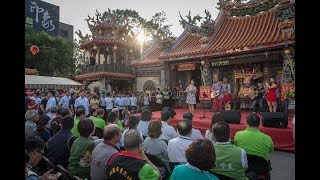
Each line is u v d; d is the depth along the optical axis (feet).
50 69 104.94
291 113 39.96
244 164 11.71
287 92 39.70
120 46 83.66
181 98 62.49
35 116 19.69
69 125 16.43
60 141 15.87
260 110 45.06
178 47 63.67
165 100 60.49
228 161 11.60
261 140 14.67
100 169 12.36
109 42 80.69
